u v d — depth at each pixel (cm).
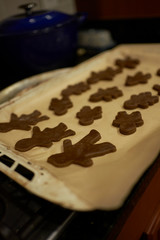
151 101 52
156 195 40
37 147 44
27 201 33
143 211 37
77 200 30
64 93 59
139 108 52
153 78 62
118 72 66
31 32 58
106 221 30
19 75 67
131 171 35
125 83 61
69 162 38
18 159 39
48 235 29
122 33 81
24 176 37
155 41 76
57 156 40
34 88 60
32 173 38
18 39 58
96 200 30
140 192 33
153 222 40
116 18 80
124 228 32
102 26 84
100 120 50
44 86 61
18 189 35
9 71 67
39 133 47
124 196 30
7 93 60
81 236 29
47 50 63
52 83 62
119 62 69
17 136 48
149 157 37
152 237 40
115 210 31
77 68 67
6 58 63
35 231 29
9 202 33
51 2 82
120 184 32
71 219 30
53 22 62
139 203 35
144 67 67
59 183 33
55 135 46
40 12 66
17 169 39
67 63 71
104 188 32
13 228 30
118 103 55
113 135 45
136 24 77
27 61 63
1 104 56
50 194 32
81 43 86
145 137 43
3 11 74
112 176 35
